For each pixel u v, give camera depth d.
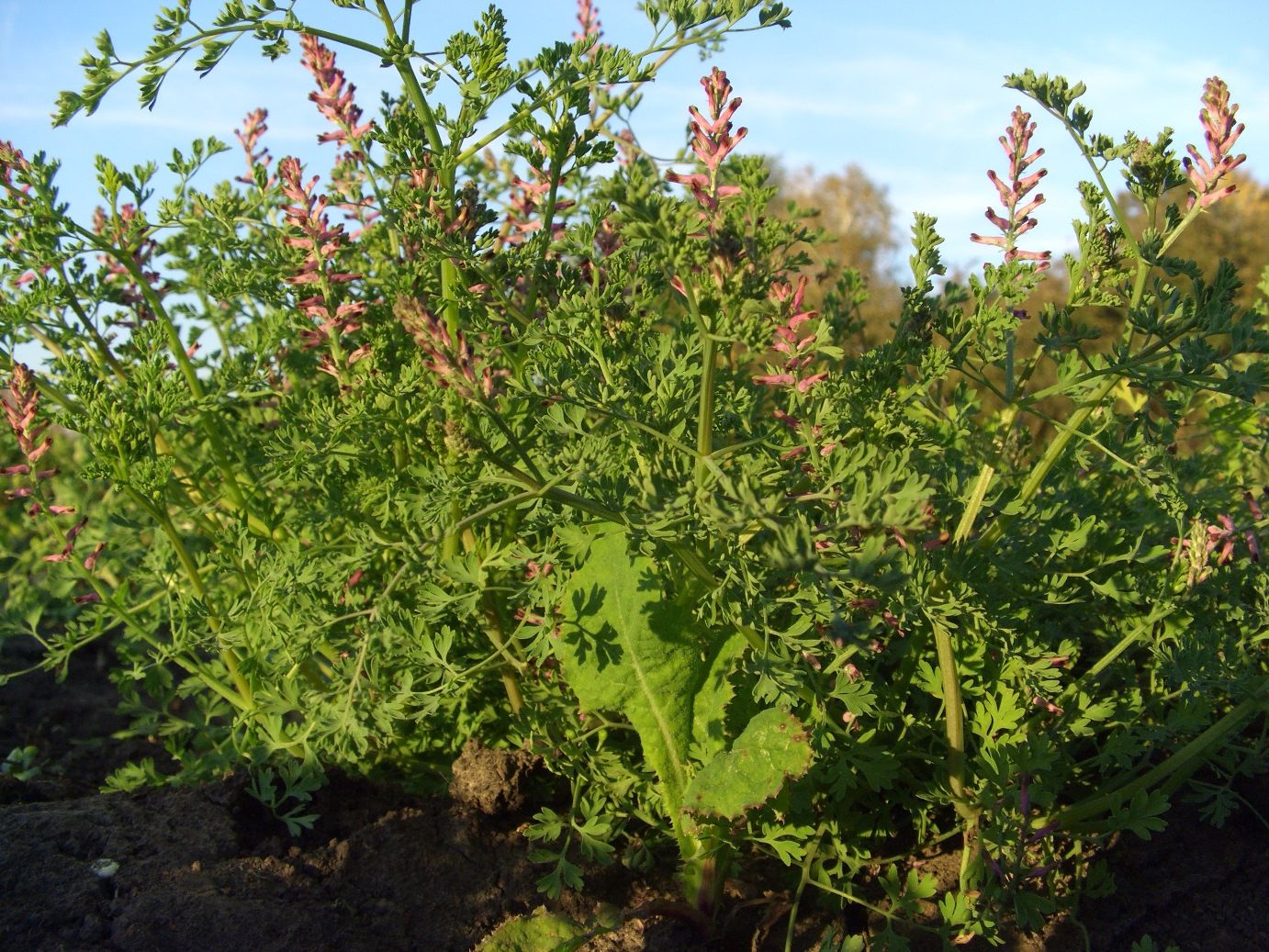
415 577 2.69
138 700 3.75
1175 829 3.10
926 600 2.48
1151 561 3.00
